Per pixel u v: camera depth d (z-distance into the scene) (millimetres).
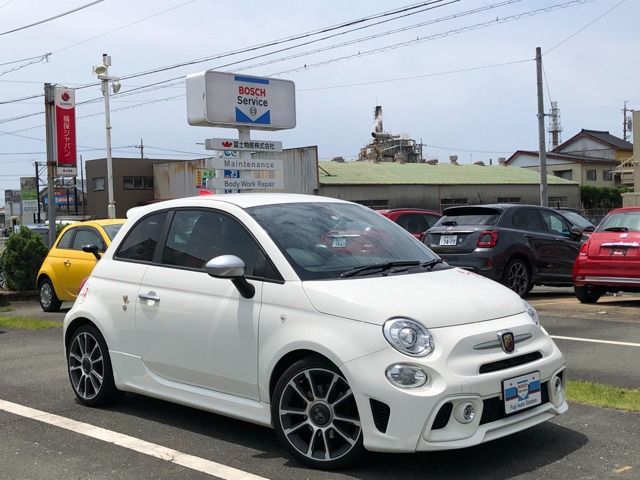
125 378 5758
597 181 69562
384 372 4148
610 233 11477
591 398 5941
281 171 16922
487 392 4207
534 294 14500
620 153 74625
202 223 5484
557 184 52500
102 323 5887
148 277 5625
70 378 6328
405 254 5387
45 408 6152
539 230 13117
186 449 4977
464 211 13203
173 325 5320
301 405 4617
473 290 4777
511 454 4688
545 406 4570
